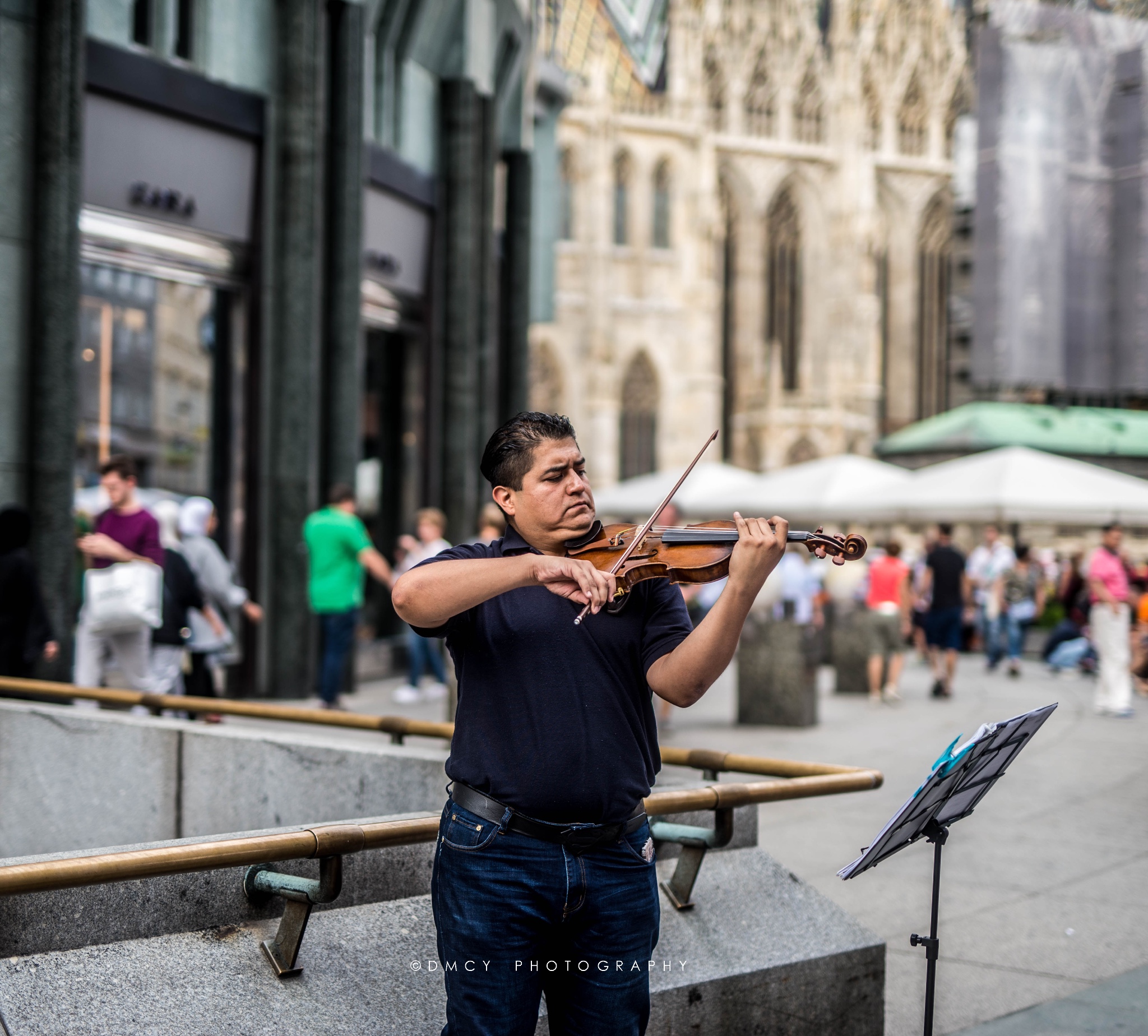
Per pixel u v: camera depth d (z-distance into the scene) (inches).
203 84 409.1
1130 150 1642.5
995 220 1640.0
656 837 136.9
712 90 2209.6
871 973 143.3
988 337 1652.3
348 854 116.0
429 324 572.4
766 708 449.7
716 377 2096.5
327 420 465.7
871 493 845.2
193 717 312.5
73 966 97.0
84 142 366.9
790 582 612.1
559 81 850.1
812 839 265.3
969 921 209.5
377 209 520.7
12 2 331.6
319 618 453.7
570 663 88.4
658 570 88.3
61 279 339.0
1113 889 229.0
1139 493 786.8
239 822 185.3
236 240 430.6
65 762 205.6
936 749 391.5
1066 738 428.5
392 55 535.2
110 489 289.7
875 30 2295.8
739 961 131.7
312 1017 104.2
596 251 2017.7
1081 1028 160.7
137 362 396.8
